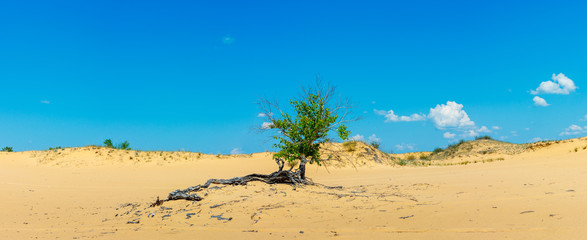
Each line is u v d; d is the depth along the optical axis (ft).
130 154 98.37
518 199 34.71
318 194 42.98
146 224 33.04
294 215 33.32
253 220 32.07
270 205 36.91
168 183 65.77
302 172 51.21
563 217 26.18
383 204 36.63
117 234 29.17
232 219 32.78
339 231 26.61
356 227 27.55
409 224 27.45
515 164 78.84
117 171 82.02
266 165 91.09
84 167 86.94
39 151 100.42
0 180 64.64
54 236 28.81
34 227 32.65
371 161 101.40
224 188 44.09
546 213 27.91
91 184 63.46
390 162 109.09
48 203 45.68
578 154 89.40
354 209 34.88
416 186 50.31
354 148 106.52
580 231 22.24
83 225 33.40
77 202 46.55
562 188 39.11
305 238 25.04
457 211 30.96
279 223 30.76
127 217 36.37
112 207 42.68
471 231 24.30
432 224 26.96
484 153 133.80
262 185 46.55
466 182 51.44
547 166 66.08
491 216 28.35
